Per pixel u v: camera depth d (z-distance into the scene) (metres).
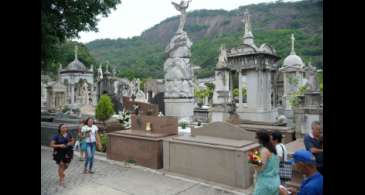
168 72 18.98
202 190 6.48
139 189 6.60
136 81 34.81
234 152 6.65
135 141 8.95
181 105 18.38
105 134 11.11
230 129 7.82
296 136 9.62
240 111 17.59
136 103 16.59
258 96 17.23
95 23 15.31
